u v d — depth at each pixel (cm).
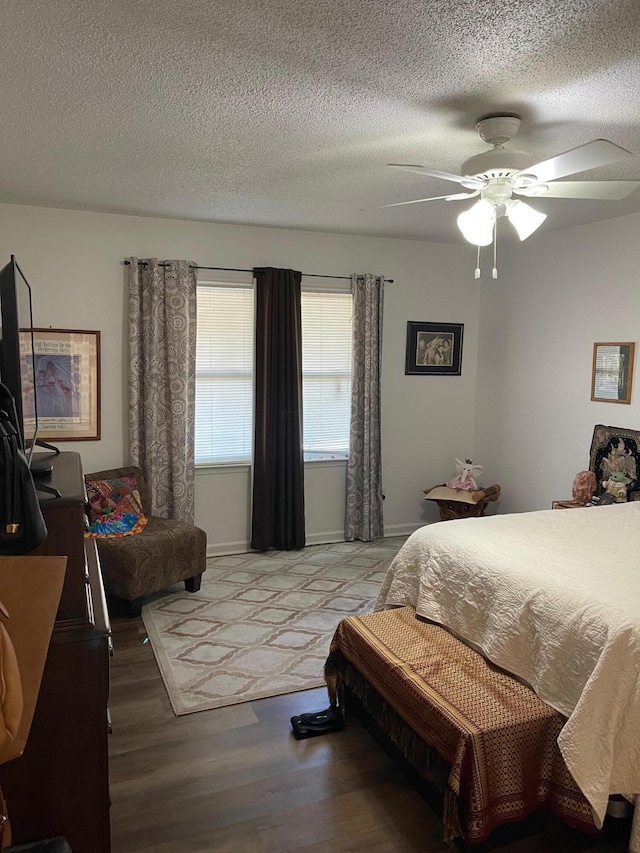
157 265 429
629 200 359
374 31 175
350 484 507
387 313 511
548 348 470
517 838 199
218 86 214
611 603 201
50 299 414
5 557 132
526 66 196
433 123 247
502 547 261
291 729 258
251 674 300
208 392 467
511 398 511
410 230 469
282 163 304
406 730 217
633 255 397
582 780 180
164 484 448
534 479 489
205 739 250
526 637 219
